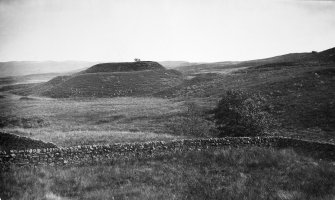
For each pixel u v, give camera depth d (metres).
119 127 44.16
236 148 22.67
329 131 35.31
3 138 24.41
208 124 43.22
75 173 16.81
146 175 16.86
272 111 46.19
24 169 16.64
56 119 54.03
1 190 13.38
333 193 14.41
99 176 16.56
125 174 16.94
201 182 15.88
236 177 16.77
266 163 19.56
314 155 22.39
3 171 16.09
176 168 18.45
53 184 14.87
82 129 43.72
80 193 14.05
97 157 19.50
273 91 57.91
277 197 13.73
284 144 24.52
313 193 14.46
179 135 37.78
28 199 12.57
